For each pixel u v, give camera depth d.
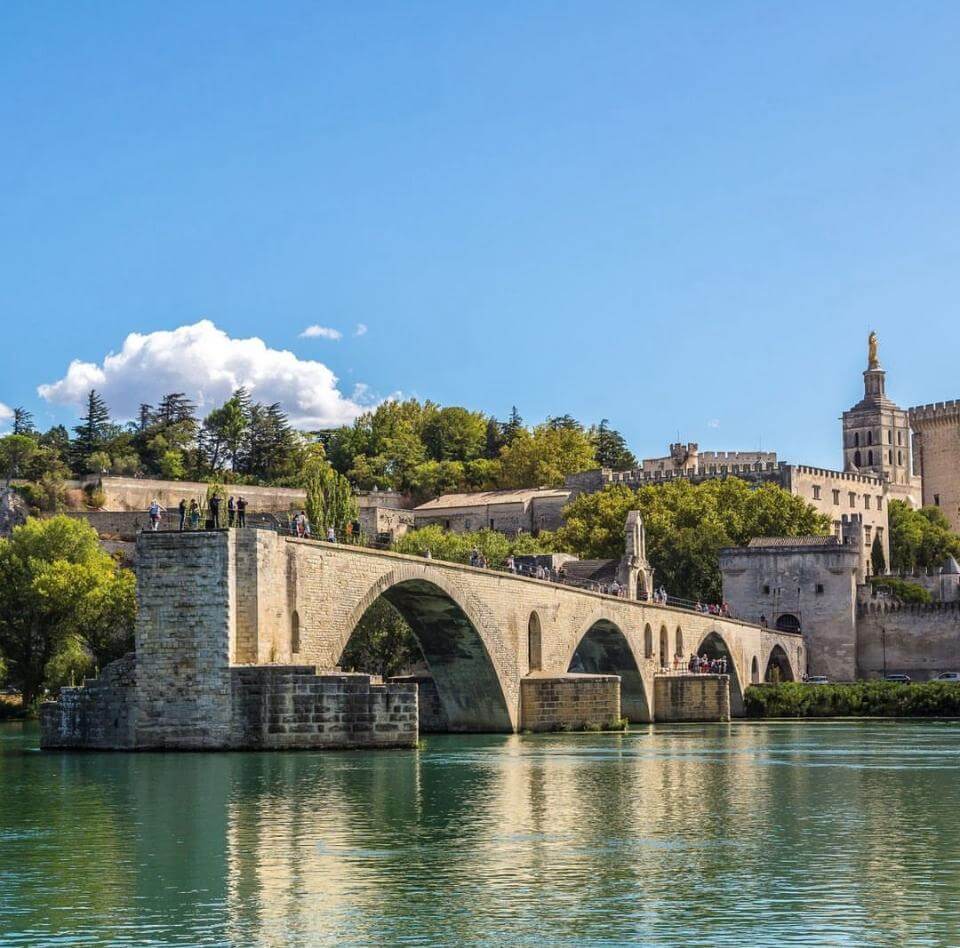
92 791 58.31
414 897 38.03
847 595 192.00
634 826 50.69
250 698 73.69
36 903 37.34
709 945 33.31
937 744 97.75
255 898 37.88
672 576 199.62
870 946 33.25
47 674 134.38
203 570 74.31
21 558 139.88
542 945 33.34
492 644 103.12
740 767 75.31
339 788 59.84
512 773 69.94
